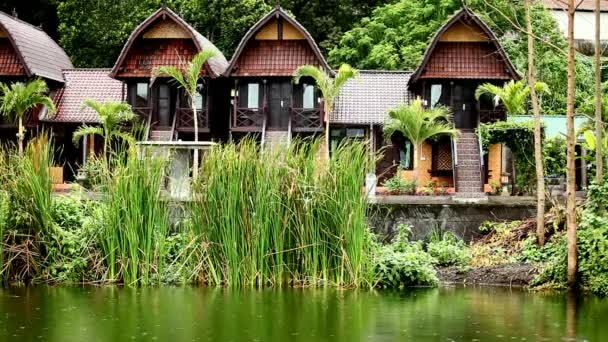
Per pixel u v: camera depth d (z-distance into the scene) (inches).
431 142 1310.3
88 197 739.4
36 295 583.8
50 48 1514.5
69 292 597.9
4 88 1255.5
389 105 1347.2
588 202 684.7
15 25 1438.2
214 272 632.4
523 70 1502.2
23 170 647.8
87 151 1353.3
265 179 624.7
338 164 628.1
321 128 1332.4
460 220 840.9
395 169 1314.0
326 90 1202.6
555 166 1136.2
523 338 446.9
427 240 837.8
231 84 1387.8
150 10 1681.8
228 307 535.5
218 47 1690.5
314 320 494.9
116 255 641.6
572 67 628.4
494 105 1314.0
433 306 555.2
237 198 624.4
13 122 1376.7
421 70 1300.4
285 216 622.5
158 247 637.3
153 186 638.5
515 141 1114.7
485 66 1304.1
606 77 1556.3
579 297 610.5
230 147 644.1
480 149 1155.3
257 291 604.7
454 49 1314.0
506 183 1124.5
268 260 625.9
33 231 650.2
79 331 455.5
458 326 481.4
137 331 456.1
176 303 550.0
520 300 590.6
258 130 1343.5
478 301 582.6
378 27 1620.3
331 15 1820.9
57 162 1392.7
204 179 632.4
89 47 1726.1
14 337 439.2
